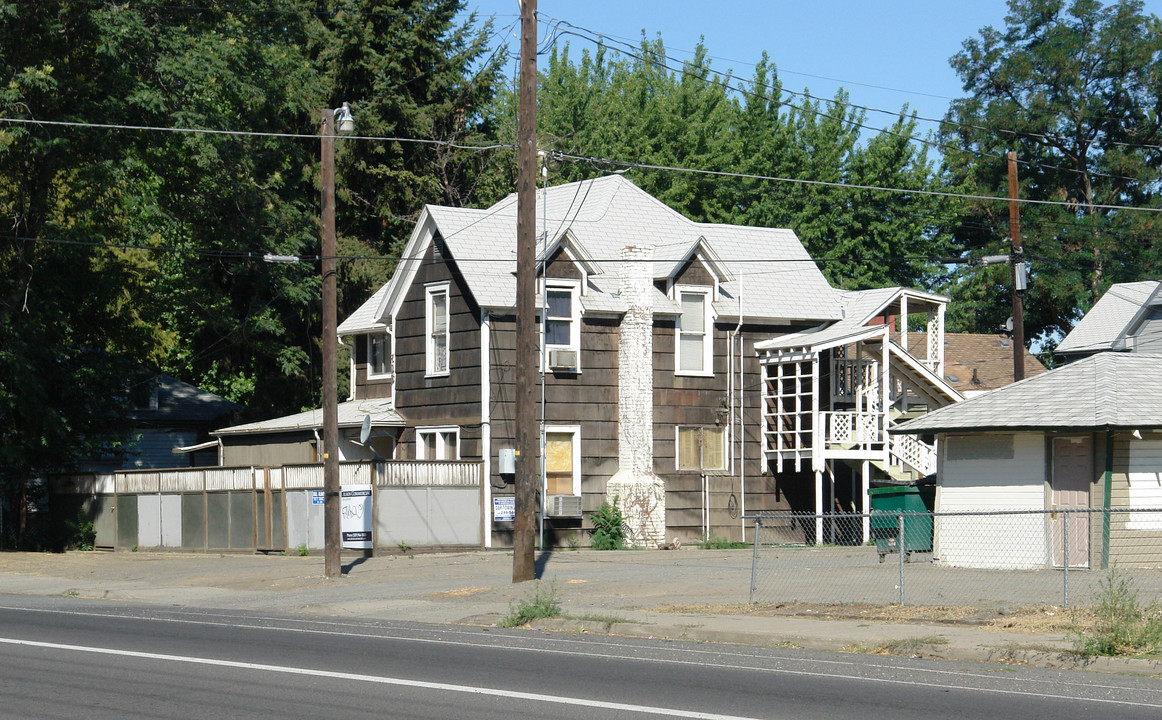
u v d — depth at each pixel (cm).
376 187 4731
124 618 1845
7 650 1412
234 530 3256
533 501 2217
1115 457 2334
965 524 2506
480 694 1103
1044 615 1597
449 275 3350
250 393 5725
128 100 3269
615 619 1662
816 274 3847
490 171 4909
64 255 3694
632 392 3344
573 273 3338
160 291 4697
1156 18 5984
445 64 4825
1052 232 5897
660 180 5753
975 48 6328
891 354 3578
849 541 3603
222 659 1340
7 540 3750
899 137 6031
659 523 3306
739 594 1972
